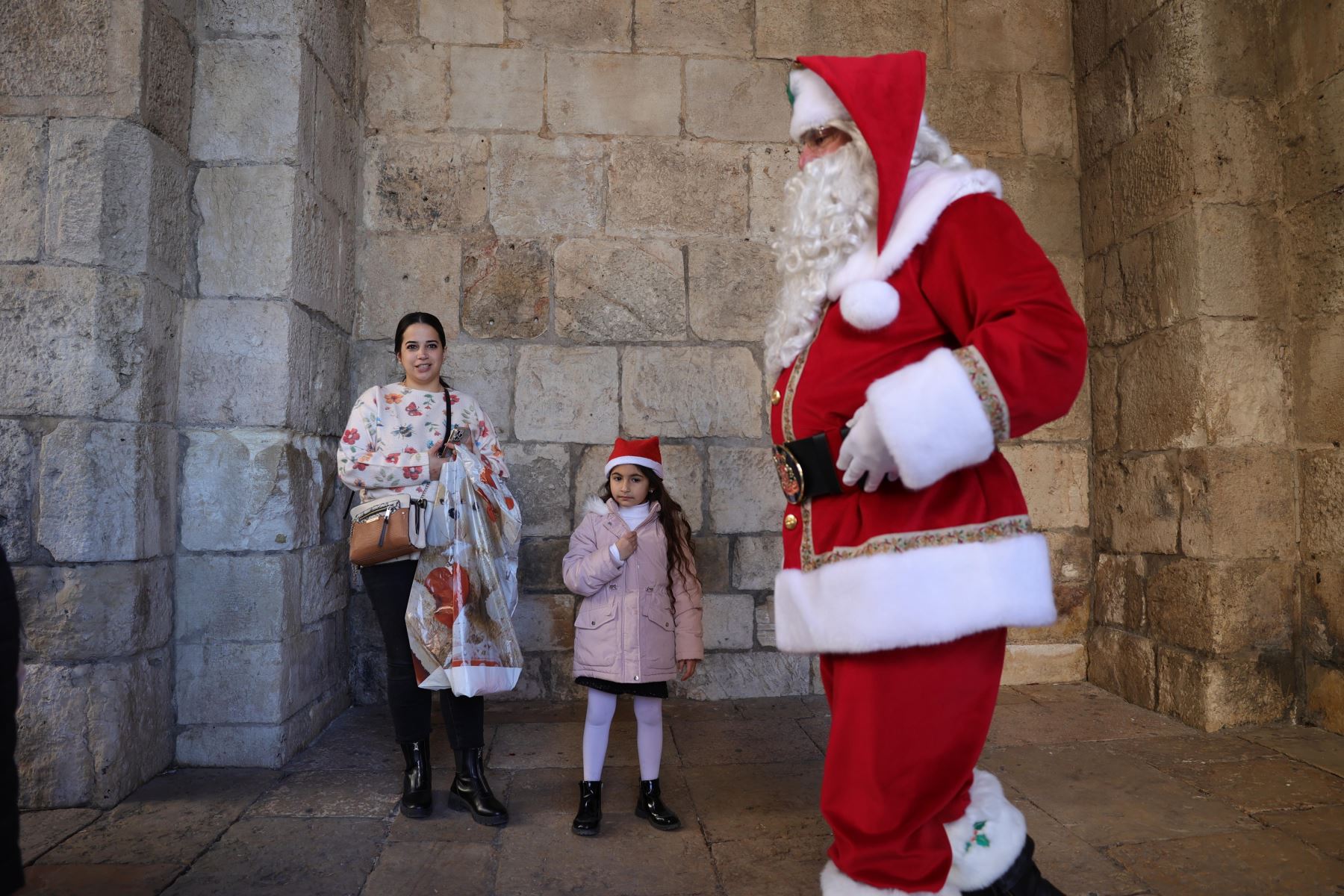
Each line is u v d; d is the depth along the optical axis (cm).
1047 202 397
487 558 240
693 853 216
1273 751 286
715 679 364
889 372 131
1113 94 373
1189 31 329
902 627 121
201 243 290
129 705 250
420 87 376
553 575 363
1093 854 212
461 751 239
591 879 202
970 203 129
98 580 243
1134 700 349
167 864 206
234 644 278
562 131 379
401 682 243
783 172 385
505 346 369
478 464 247
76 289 246
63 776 239
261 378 289
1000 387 115
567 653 362
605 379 371
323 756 289
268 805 244
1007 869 134
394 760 286
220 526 282
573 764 282
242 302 290
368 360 366
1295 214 323
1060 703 350
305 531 302
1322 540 310
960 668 126
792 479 139
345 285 354
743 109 386
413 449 247
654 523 254
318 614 317
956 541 125
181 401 284
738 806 247
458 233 373
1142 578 351
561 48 381
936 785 127
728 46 387
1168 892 193
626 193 378
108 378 249
